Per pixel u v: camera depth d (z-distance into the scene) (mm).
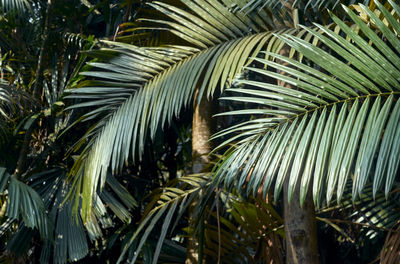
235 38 1688
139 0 2680
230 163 1317
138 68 1758
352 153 1038
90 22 3768
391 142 996
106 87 1754
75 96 1770
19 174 2730
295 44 1201
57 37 3186
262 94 1241
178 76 1646
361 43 1149
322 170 1072
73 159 2883
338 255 3402
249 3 1577
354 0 1618
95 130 1769
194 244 2379
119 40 2525
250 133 1276
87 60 3016
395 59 1124
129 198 2717
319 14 1627
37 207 2252
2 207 2652
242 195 2586
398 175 3064
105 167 1639
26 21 3355
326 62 1178
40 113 2758
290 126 1200
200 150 2559
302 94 1204
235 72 1518
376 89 1135
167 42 2537
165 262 2766
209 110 2613
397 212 2518
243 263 2355
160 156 3857
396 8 1142
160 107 1617
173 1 2275
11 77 3316
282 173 1145
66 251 2479
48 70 3273
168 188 2123
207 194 1939
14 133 2768
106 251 3234
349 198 2609
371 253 3199
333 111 1152
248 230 2268
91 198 1657
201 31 1725
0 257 2570
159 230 3287
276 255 2180
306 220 1659
